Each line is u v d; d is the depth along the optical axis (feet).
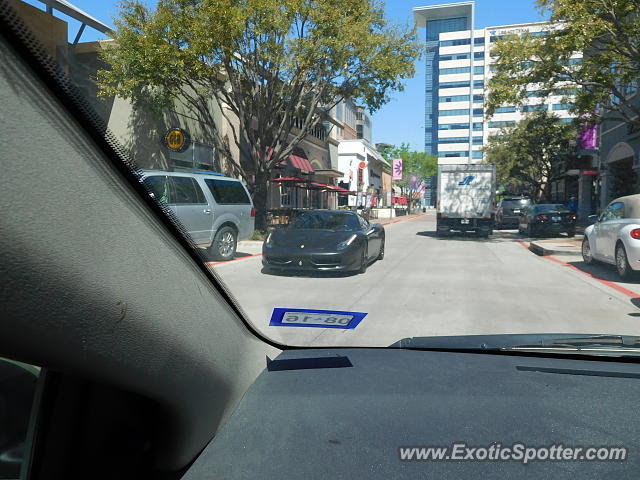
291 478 3.86
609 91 57.41
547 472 4.03
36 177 2.65
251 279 24.09
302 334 9.13
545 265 34.83
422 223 113.39
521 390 5.66
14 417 3.62
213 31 43.04
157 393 4.11
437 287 24.52
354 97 60.39
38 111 2.64
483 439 4.45
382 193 212.23
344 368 6.31
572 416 5.00
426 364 6.64
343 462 4.07
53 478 3.71
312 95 61.72
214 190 30.91
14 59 2.50
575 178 132.57
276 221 58.90
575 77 55.98
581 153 122.62
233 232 32.50
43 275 2.77
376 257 34.71
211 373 4.77
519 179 158.61
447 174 66.59
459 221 65.67
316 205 126.41
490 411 5.04
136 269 3.52
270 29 47.50
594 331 15.87
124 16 37.50
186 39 43.04
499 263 35.78
